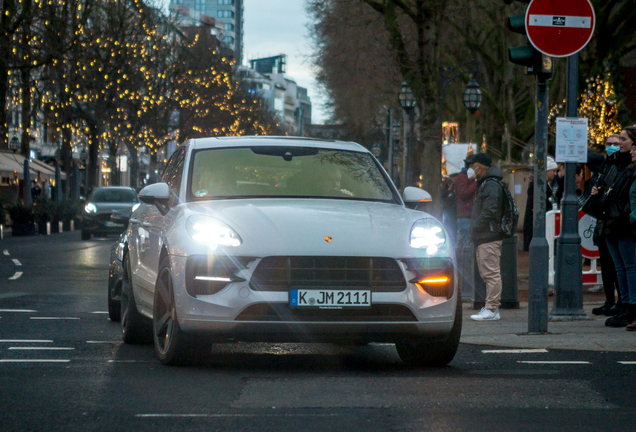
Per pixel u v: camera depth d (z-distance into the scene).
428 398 7.42
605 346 10.62
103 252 32.25
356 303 8.48
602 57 43.22
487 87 46.59
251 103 101.94
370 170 10.64
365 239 8.66
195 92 78.44
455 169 44.41
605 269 13.85
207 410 6.91
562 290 13.34
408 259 8.67
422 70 24.45
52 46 41.69
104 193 42.62
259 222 8.75
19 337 11.48
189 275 8.59
